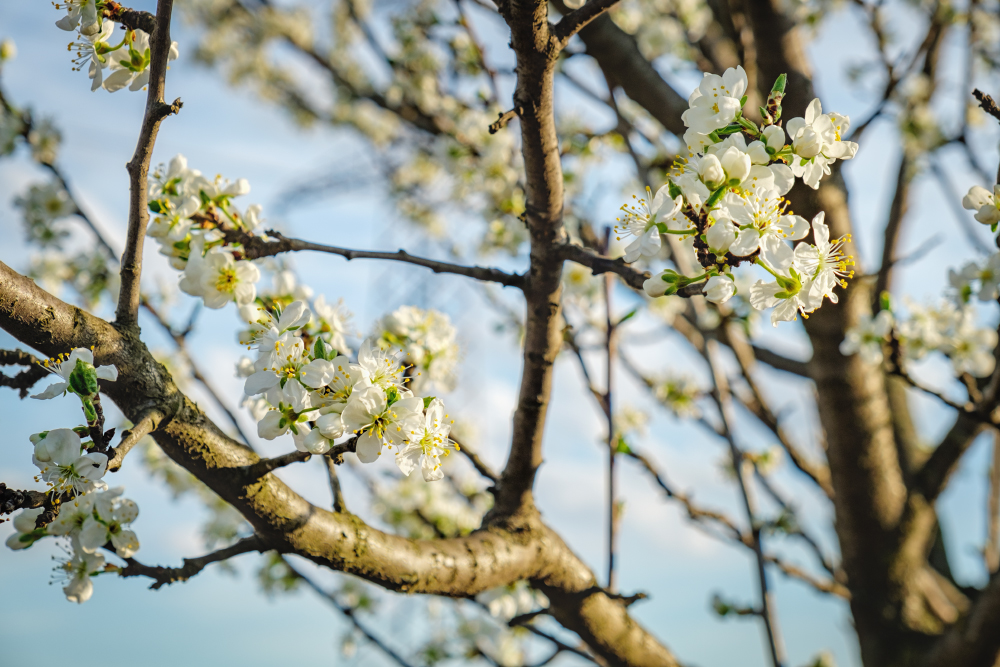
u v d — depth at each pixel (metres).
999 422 0.72
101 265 0.96
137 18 0.58
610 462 0.73
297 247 0.63
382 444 0.56
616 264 0.62
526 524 0.69
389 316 0.70
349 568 0.62
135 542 0.60
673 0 1.15
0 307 0.56
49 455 0.54
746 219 0.55
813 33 1.12
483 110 1.09
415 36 1.25
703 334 0.92
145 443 1.26
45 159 0.86
